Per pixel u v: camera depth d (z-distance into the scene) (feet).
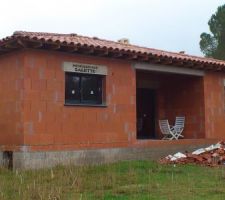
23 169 39.73
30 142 40.42
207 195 29.94
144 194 30.25
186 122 58.03
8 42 40.11
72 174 36.42
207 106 56.39
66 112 43.11
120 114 47.47
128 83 48.49
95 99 46.32
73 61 43.98
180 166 43.98
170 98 60.23
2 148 42.47
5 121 43.01
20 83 41.16
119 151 46.83
